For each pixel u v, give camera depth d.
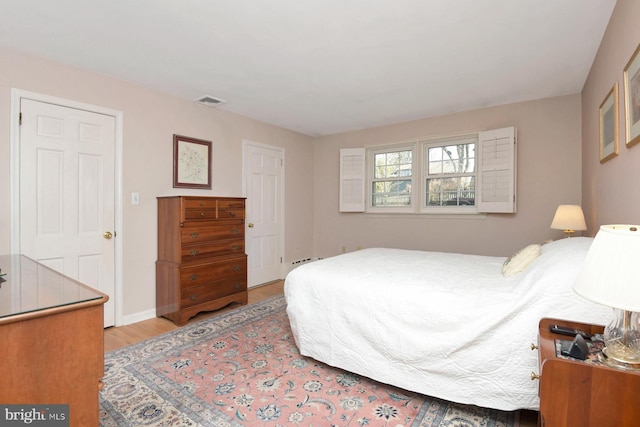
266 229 4.61
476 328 1.59
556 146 3.54
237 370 2.16
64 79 2.67
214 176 3.86
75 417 1.00
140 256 3.16
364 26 2.17
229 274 3.49
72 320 1.00
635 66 1.61
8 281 1.29
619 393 0.91
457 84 3.20
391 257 2.86
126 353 2.42
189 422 1.63
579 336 1.11
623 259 0.91
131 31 2.21
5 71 2.39
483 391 1.60
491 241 3.96
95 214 2.86
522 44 2.41
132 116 3.09
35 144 2.53
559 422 0.97
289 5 1.94
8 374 0.90
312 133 5.25
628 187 1.79
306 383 2.00
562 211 2.92
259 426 1.60
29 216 2.50
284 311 3.41
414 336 1.78
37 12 1.98
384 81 3.11
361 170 4.89
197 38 2.31
